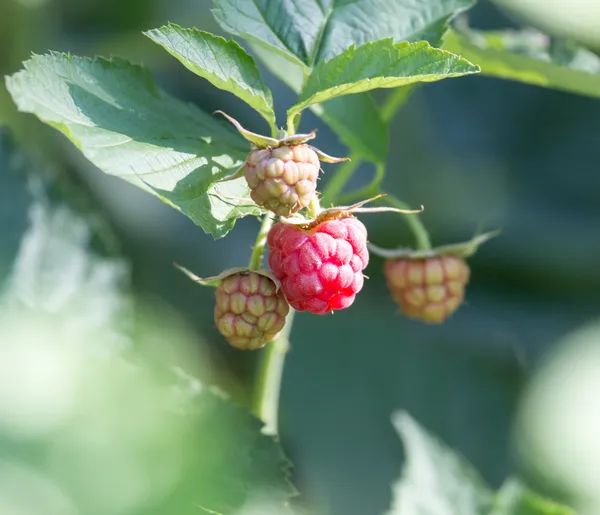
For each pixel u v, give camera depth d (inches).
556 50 20.4
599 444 23.4
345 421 23.6
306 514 19.3
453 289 18.7
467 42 18.8
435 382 24.5
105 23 24.2
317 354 24.3
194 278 16.8
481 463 23.8
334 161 16.3
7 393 11.7
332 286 16.4
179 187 16.4
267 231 16.8
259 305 16.6
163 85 24.6
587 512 22.8
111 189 22.9
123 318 18.0
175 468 12.9
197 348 21.5
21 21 22.8
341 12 17.8
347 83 16.2
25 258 17.7
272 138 16.1
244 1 17.6
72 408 12.1
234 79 16.4
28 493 11.2
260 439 16.9
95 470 12.0
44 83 16.3
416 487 19.2
